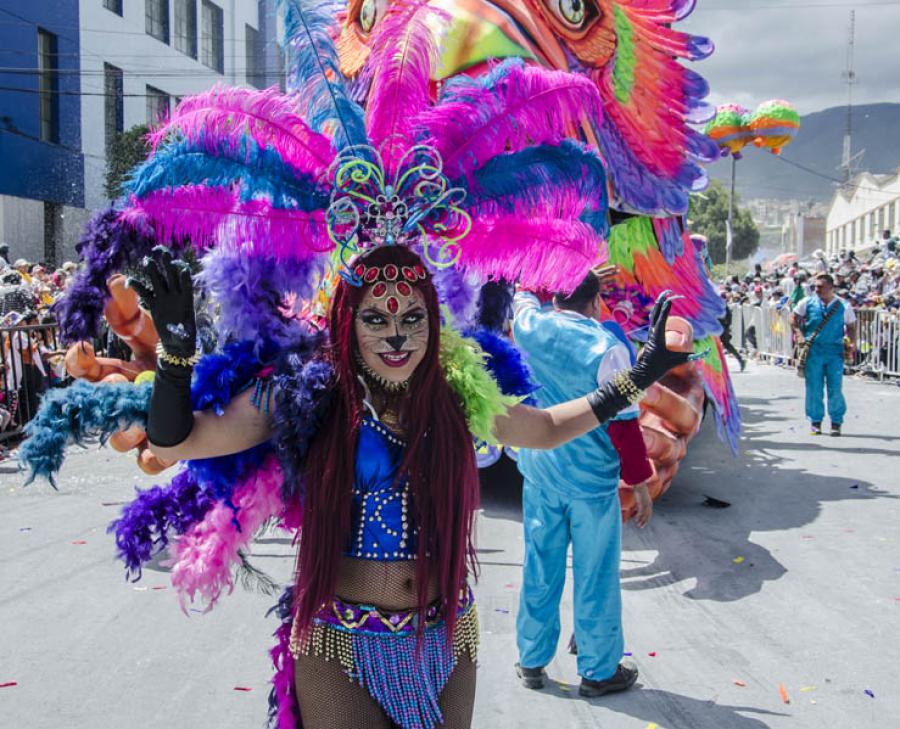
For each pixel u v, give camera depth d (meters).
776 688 4.14
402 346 2.31
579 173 2.54
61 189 22.53
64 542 6.36
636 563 5.97
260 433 2.33
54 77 22.08
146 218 2.39
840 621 4.90
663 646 4.61
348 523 2.30
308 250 2.44
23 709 3.92
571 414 2.66
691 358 2.65
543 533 4.05
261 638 4.68
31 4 21.16
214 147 2.31
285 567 5.72
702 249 10.02
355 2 6.88
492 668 4.36
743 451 9.94
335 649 2.32
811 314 10.92
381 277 2.33
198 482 2.49
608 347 3.88
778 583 5.52
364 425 2.33
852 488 8.05
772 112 10.66
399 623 2.31
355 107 2.48
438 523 2.33
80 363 3.71
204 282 2.45
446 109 2.46
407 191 2.41
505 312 3.08
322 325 2.60
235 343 2.41
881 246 27.69
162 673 4.27
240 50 27.81
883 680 4.19
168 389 2.12
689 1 7.39
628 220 7.37
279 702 2.47
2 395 9.91
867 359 16.66
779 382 16.83
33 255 21.86
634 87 7.01
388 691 2.30
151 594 5.33
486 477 8.25
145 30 24.52
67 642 4.64
